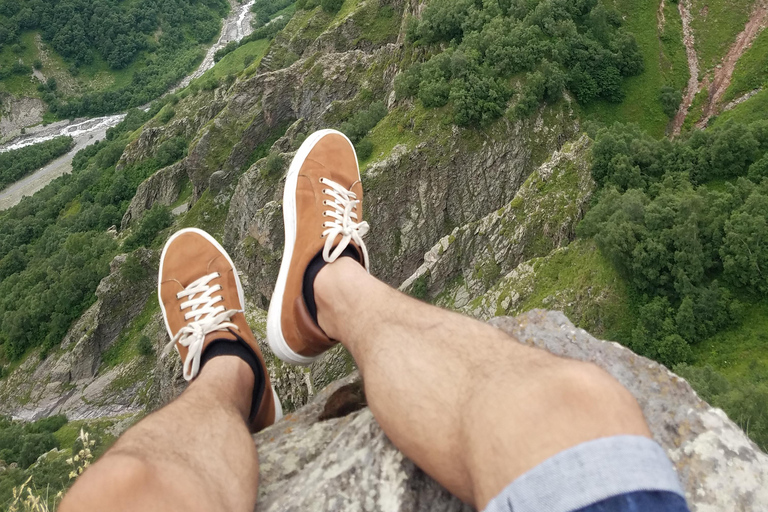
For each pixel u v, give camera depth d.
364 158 55.16
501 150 51.16
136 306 75.25
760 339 30.55
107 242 90.75
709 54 58.22
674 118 56.16
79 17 187.12
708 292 31.89
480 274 44.59
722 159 38.16
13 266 106.56
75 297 78.06
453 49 54.94
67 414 70.31
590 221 36.94
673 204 34.47
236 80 113.19
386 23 80.94
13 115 175.38
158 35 197.62
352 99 72.38
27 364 77.19
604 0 59.88
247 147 84.06
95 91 184.50
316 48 83.19
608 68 55.31
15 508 5.56
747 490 2.46
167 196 99.25
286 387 25.22
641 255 32.59
